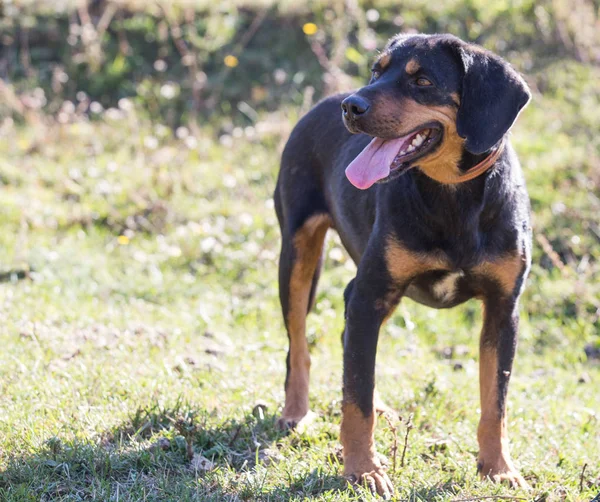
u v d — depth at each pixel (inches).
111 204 349.7
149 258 311.7
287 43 451.2
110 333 232.4
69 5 469.1
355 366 159.9
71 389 191.3
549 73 418.0
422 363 224.7
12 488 148.8
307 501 148.6
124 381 196.4
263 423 184.2
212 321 260.5
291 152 209.8
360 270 165.5
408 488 156.9
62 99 434.6
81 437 168.6
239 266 307.3
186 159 383.6
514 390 220.2
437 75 156.5
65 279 285.7
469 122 153.9
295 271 200.2
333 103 208.2
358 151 187.5
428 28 445.4
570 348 264.2
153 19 465.7
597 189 330.0
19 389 188.5
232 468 164.7
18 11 467.5
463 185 159.6
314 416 189.0
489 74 155.3
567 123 380.2
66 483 154.3
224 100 430.9
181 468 162.6
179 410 183.8
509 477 159.9
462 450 176.9
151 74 445.4
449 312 282.8
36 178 371.6
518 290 165.5
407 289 174.1
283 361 227.8
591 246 305.7
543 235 309.1
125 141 399.5
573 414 203.5
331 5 457.1
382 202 165.5
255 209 343.0
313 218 202.7
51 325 235.1
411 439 178.1
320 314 275.3
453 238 161.3
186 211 343.3
